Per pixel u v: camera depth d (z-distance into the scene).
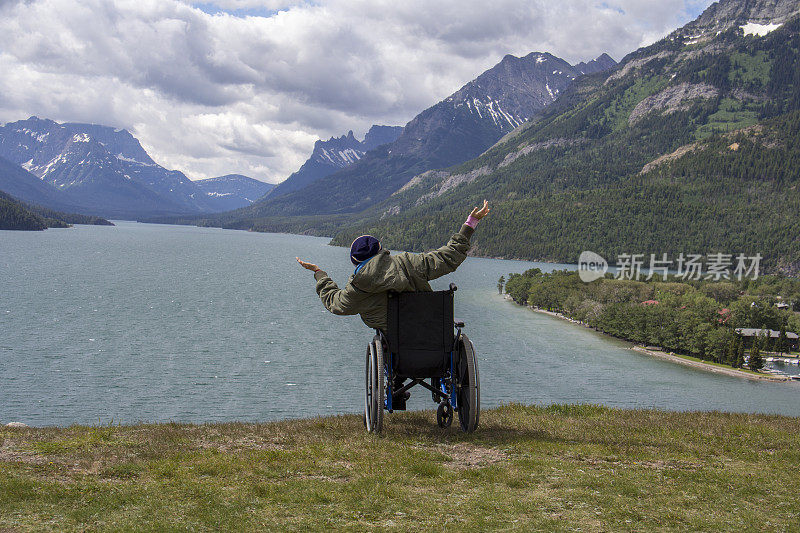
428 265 7.48
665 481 6.25
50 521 4.86
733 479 6.41
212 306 171.38
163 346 116.00
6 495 5.44
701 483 6.24
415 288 7.61
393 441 7.84
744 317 163.75
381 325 7.77
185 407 76.06
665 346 137.25
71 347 111.81
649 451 8.09
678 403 88.31
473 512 5.14
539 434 8.98
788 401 93.69
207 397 81.44
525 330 153.88
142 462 7.04
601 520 4.98
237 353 112.19
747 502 5.62
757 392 99.94
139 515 5.04
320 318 159.00
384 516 5.05
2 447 7.84
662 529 4.80
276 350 116.56
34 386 84.19
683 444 8.77
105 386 85.69
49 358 102.25
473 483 6.07
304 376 95.56
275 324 147.38
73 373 92.62
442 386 8.73
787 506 5.49
